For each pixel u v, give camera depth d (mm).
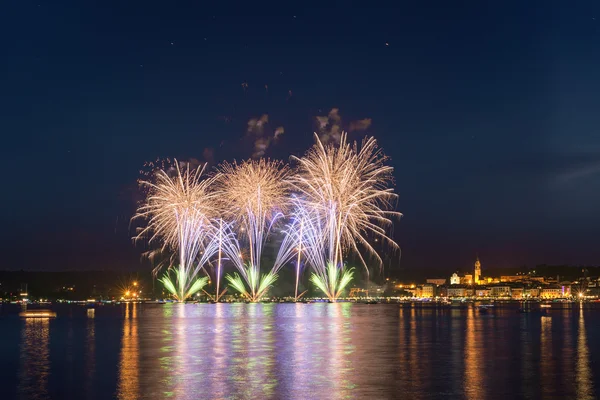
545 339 100562
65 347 86500
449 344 90000
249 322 134750
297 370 62000
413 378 57438
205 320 143750
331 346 84062
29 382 57094
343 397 49031
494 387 53406
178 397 49188
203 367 64125
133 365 66250
